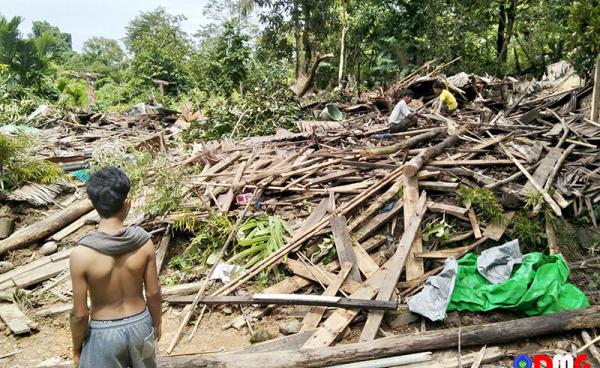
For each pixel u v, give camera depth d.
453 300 3.87
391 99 10.18
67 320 4.14
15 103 14.08
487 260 4.02
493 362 3.39
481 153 5.89
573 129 6.41
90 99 19.11
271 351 3.53
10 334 3.97
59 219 5.66
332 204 5.10
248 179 5.80
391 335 3.70
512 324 3.54
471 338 3.47
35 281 4.68
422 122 7.95
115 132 11.61
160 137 9.05
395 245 4.63
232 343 3.79
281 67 19.61
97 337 2.31
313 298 3.94
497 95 9.91
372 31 17.84
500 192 4.93
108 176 2.33
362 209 5.05
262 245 4.76
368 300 3.89
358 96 11.86
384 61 16.91
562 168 5.42
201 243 5.03
